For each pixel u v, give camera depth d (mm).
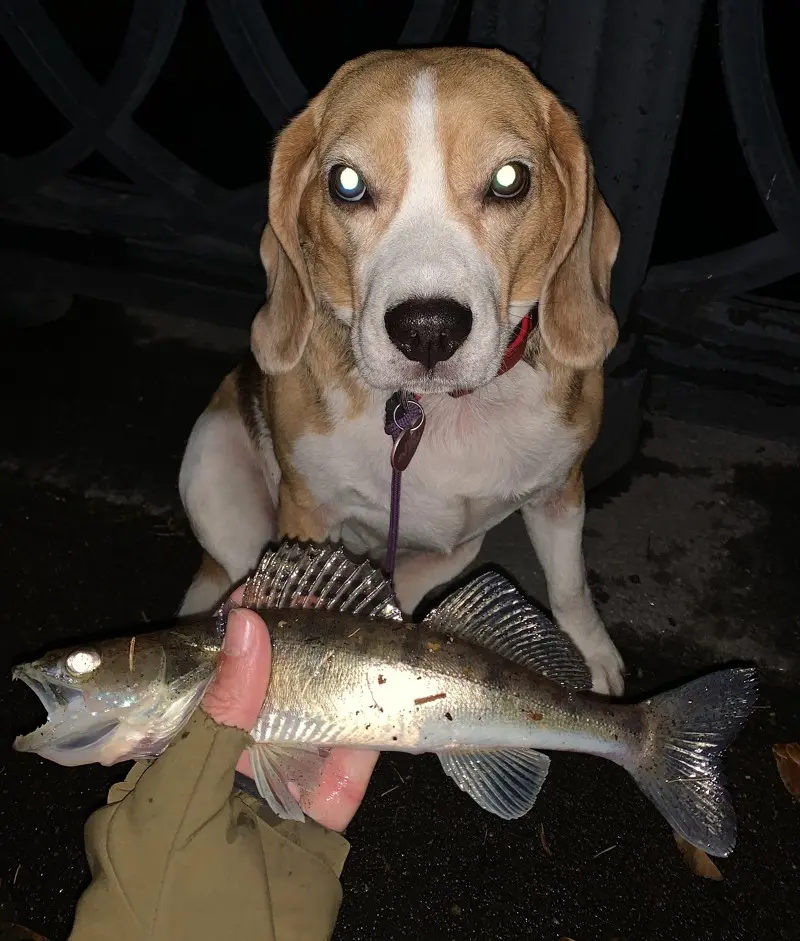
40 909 489
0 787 533
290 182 430
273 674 332
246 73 684
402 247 376
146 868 300
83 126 755
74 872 502
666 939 480
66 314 855
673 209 1061
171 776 305
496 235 396
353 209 398
